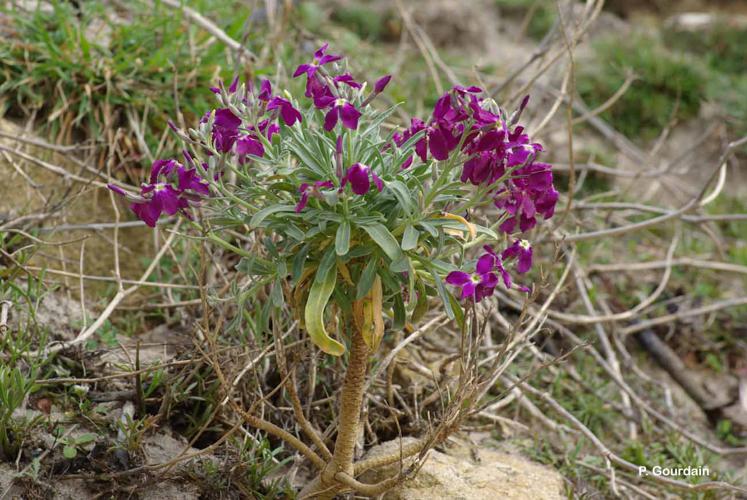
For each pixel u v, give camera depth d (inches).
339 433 45.1
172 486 47.3
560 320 62.4
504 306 62.3
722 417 61.7
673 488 54.9
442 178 42.1
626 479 55.5
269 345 48.7
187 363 49.3
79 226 54.5
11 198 56.6
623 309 66.5
